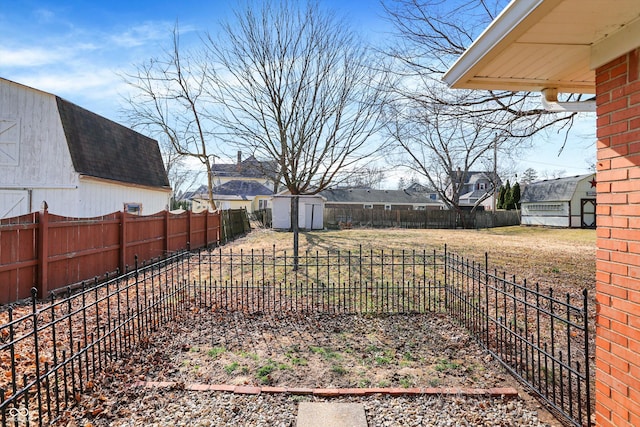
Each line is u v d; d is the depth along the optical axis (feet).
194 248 41.81
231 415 9.31
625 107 7.04
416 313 18.10
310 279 24.44
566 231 79.46
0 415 7.90
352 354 13.25
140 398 10.03
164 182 58.85
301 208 72.23
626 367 7.05
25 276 19.61
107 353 12.87
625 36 6.81
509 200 118.93
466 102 24.48
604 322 7.68
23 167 36.42
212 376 11.48
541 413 9.45
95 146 41.78
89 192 38.11
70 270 22.56
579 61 8.47
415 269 27.27
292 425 8.93
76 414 9.12
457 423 9.00
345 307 18.92
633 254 6.88
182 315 17.60
